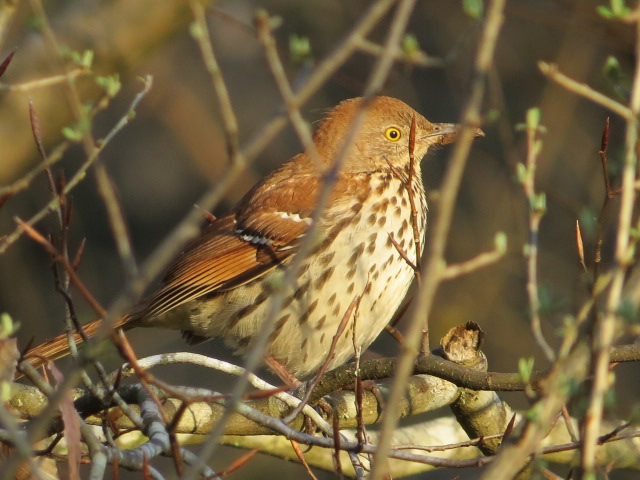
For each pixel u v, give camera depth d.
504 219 15.93
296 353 10.30
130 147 18.14
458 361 8.38
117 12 13.48
